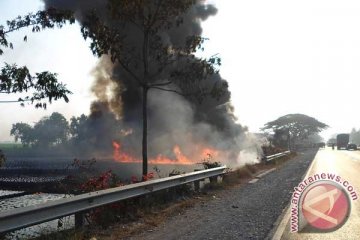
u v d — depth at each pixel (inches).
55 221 416.8
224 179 686.5
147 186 411.8
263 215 377.7
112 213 356.8
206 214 390.0
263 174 866.8
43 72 424.5
